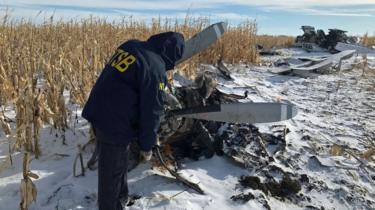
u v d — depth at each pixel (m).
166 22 12.26
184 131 4.51
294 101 8.00
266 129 5.59
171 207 3.68
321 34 18.83
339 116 7.15
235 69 11.34
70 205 3.65
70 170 4.35
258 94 8.05
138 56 3.00
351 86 9.89
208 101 5.03
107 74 3.04
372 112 7.55
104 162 3.19
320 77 11.02
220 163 4.60
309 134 5.82
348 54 12.70
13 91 6.20
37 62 8.02
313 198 4.23
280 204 4.05
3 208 3.66
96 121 3.08
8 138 4.62
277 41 22.86
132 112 3.07
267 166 4.53
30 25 11.70
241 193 3.99
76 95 6.43
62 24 12.18
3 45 8.42
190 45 4.59
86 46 8.95
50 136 5.22
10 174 4.26
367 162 5.05
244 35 12.88
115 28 12.05
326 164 4.83
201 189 3.99
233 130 5.02
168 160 4.46
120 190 3.43
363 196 4.33
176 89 4.79
